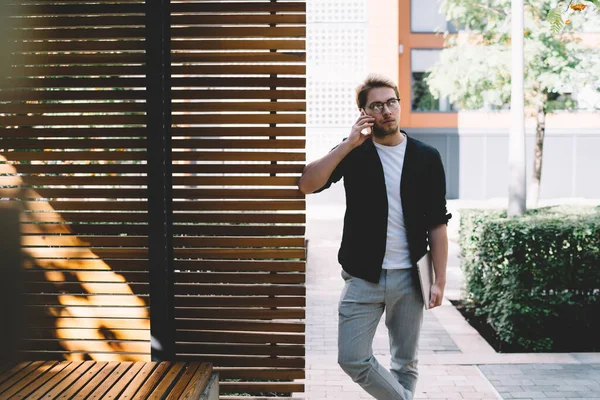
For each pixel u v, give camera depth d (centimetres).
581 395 363
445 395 367
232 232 286
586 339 471
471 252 575
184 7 278
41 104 285
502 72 1050
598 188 2058
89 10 279
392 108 265
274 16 277
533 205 1258
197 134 283
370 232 269
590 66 995
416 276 272
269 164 283
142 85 280
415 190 270
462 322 547
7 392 248
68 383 257
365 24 1761
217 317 288
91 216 288
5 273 285
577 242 461
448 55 1133
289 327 287
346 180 276
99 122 284
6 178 287
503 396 364
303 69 279
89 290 291
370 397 367
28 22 281
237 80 280
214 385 276
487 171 2072
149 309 289
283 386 291
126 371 272
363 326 272
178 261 287
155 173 281
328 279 782
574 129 2042
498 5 1074
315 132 1769
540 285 460
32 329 292
